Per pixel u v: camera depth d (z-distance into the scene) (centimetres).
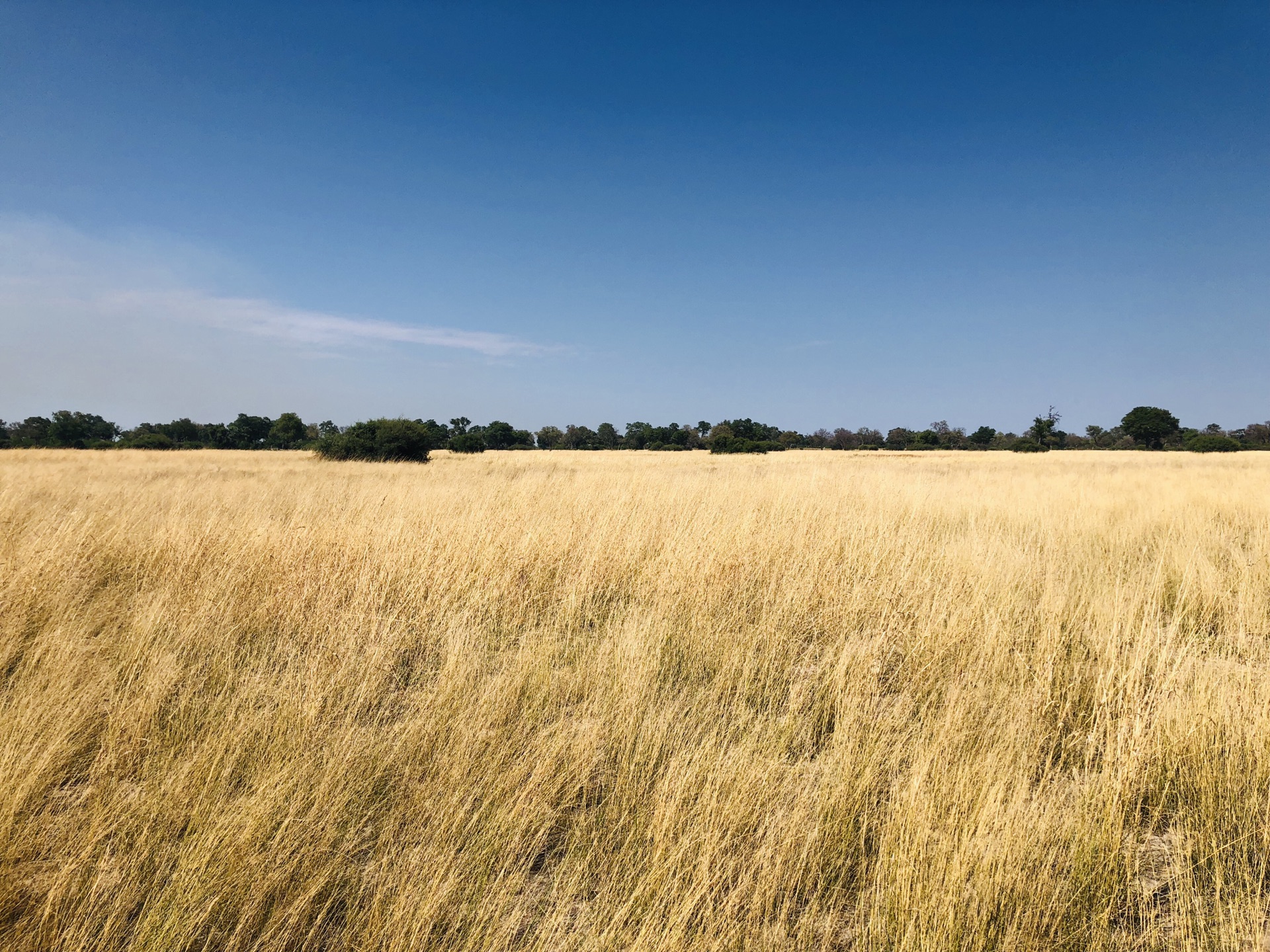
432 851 224
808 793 264
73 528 621
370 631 435
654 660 394
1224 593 541
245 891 209
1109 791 258
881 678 400
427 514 778
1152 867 244
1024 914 204
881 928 201
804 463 2469
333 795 250
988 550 661
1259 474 1862
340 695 350
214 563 579
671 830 233
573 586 560
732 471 1792
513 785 262
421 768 280
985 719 325
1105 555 760
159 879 215
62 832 232
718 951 193
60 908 201
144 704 317
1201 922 204
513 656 420
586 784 275
